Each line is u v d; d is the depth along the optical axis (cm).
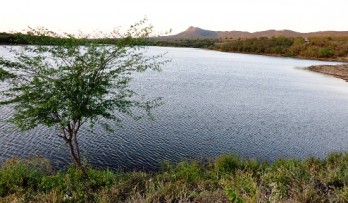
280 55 14875
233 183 984
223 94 4122
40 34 1074
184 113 2933
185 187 951
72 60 1118
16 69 1112
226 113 3066
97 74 1148
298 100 4053
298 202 796
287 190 915
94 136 2152
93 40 1123
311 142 2338
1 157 1727
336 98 4347
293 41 16088
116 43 1122
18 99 1095
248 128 2598
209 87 4641
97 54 1115
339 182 1020
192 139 2214
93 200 946
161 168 1688
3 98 2773
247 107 3422
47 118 1109
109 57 1134
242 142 2233
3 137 2023
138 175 1190
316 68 8631
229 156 1562
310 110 3475
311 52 13912
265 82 5675
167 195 862
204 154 1941
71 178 1131
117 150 1933
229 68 7869
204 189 957
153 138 2183
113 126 2383
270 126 2706
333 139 2445
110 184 1100
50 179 1116
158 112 2889
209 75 6181
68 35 1095
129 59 1217
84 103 1117
